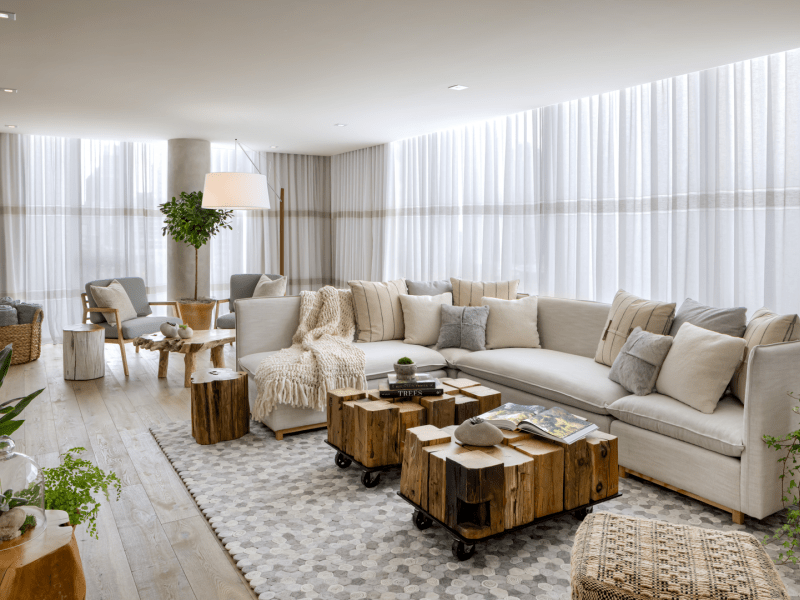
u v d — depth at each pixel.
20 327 5.73
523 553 2.36
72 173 6.84
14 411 1.72
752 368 2.49
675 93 4.11
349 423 3.09
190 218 5.98
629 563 1.61
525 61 3.72
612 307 3.89
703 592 1.49
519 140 5.35
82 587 1.66
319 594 2.07
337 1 2.78
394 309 4.60
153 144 7.22
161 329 4.69
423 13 2.94
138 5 2.84
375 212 7.28
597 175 4.65
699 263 4.05
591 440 2.57
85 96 4.69
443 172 6.27
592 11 2.88
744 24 3.04
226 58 3.69
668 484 2.90
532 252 5.30
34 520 1.60
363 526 2.57
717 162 3.89
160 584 2.15
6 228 6.56
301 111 5.24
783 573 2.22
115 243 7.10
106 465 3.26
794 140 3.52
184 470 3.16
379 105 5.00
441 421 3.06
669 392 3.03
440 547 2.40
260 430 3.85
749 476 2.53
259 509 2.72
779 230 3.65
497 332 4.41
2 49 3.51
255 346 4.26
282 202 7.05
